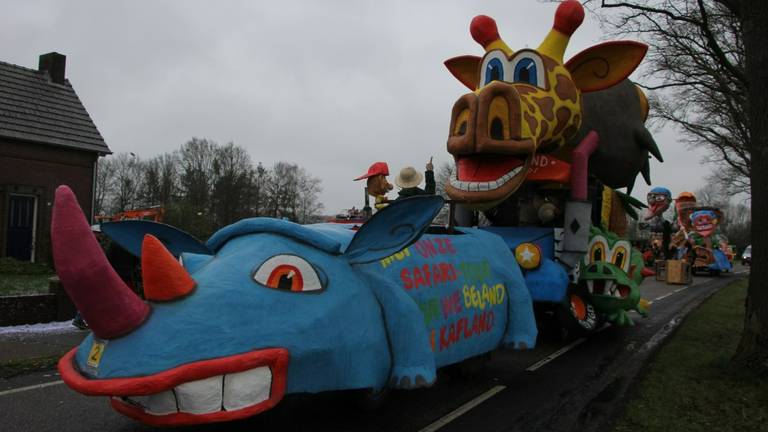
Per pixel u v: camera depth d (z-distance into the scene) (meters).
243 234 4.10
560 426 4.91
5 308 8.88
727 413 5.18
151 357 3.01
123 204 62.75
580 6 8.41
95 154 21.48
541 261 8.28
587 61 8.44
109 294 2.94
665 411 5.23
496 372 6.98
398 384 4.05
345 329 3.75
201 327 3.19
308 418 4.96
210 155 59.03
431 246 5.10
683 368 6.89
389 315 4.14
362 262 4.16
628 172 9.76
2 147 19.02
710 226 30.53
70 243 2.76
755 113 6.42
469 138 6.89
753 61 6.45
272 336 3.38
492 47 8.58
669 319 11.99
